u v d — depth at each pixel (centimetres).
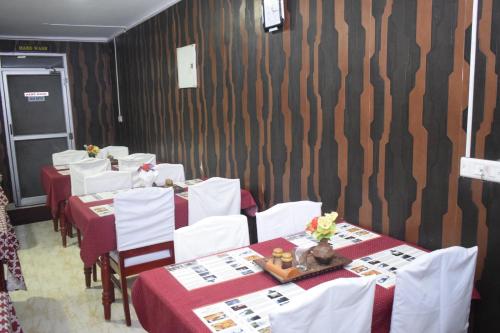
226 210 318
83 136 643
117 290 332
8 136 587
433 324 157
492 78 175
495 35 173
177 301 156
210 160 404
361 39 233
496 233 181
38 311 302
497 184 179
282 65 296
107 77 651
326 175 270
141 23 515
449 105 193
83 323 285
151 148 539
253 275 178
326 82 260
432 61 198
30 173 611
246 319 142
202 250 210
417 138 210
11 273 236
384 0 218
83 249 279
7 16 462
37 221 540
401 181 221
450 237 200
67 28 544
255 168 340
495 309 187
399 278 145
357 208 250
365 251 204
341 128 254
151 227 280
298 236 228
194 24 401
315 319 124
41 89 606
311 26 266
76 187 405
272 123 313
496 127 176
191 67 414
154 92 508
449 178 197
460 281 161
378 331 157
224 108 372
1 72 575
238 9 336
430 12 197
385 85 223
